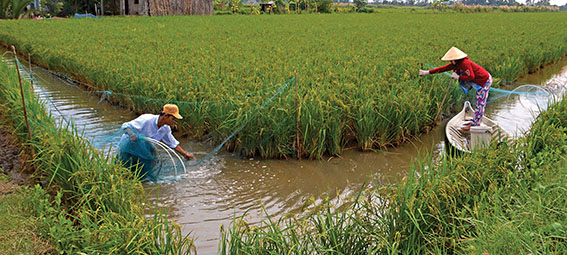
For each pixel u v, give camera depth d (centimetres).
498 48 1697
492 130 902
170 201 626
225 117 828
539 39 2083
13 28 2558
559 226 401
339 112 830
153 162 698
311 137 799
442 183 471
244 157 807
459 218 428
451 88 1108
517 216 437
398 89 971
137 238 413
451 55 869
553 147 618
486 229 412
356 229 440
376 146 873
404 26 3017
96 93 1275
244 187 682
